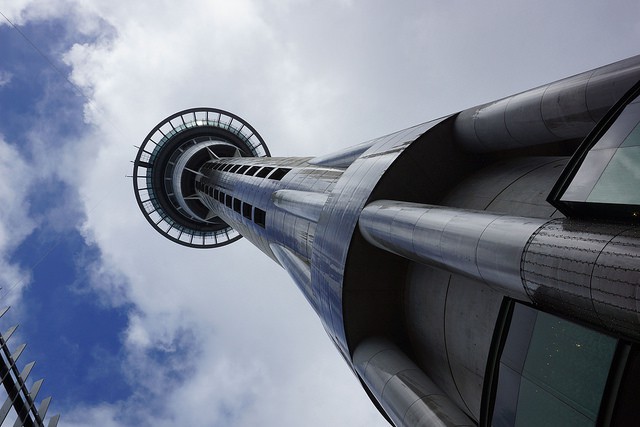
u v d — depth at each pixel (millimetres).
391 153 17109
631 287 6051
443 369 14180
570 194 8672
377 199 16031
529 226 8406
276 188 30531
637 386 6457
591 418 7051
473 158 16688
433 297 14102
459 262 10023
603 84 10516
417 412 12141
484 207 13711
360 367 15711
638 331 6285
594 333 7078
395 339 16484
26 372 20391
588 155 8906
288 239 27188
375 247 15875
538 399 8180
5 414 17125
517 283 8359
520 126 13320
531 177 13406
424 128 16844
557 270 7266
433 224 11055
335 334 18469
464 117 15656
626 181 7680
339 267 16500
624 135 8336
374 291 16312
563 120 11883
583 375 7242
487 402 9648
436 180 16609
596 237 6980
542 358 8133
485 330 11688
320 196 22172
